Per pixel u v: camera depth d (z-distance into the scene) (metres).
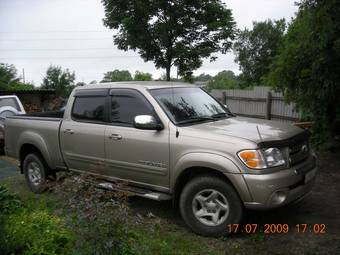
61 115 7.88
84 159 6.09
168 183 5.11
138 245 3.87
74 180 4.00
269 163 4.43
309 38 8.00
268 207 4.38
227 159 4.50
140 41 19.75
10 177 8.52
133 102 5.59
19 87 38.41
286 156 4.62
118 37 20.72
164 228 5.11
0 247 3.86
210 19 20.17
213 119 5.50
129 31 19.83
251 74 43.03
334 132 9.11
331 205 5.69
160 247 4.45
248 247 4.44
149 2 19.42
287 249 4.36
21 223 4.55
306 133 5.17
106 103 5.89
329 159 8.32
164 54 20.50
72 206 3.67
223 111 6.04
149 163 5.24
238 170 4.42
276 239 4.61
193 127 5.02
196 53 19.94
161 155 5.10
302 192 4.79
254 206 4.40
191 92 6.04
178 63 20.47
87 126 6.01
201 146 4.73
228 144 4.56
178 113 5.32
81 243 3.45
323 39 7.47
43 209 5.49
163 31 19.45
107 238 3.45
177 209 5.83
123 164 5.54
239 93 16.67
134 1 19.12
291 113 13.30
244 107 16.28
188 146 4.84
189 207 4.85
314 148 9.23
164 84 5.90
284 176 4.44
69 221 3.59
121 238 3.56
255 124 5.25
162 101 5.40
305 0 7.64
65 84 37.50
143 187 5.46
